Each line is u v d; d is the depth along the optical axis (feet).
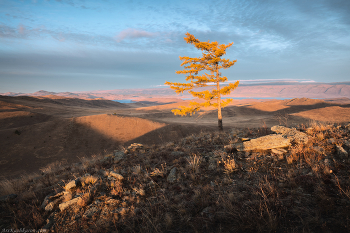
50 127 196.13
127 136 195.00
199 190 14.39
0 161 135.74
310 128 24.07
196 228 10.45
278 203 10.94
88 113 448.65
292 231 9.08
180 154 24.30
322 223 9.21
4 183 23.36
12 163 134.41
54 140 175.42
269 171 15.66
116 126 212.43
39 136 178.60
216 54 58.39
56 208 14.34
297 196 11.55
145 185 16.52
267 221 9.85
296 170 14.67
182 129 194.59
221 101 65.98
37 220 12.85
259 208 10.59
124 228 11.46
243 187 13.85
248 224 10.02
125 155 27.94
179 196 14.12
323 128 23.17
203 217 11.34
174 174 17.81
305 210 10.30
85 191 15.96
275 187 12.56
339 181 11.90
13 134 176.45
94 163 26.84
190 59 60.90
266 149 20.08
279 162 16.92
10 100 496.64
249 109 416.26
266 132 28.60
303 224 9.37
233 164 17.44
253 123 216.54
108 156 29.84
